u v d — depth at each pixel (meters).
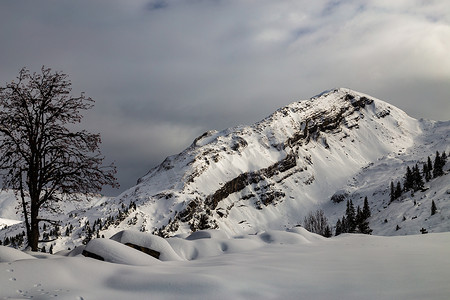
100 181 19.08
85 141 19.42
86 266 10.45
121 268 10.98
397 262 13.46
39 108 19.03
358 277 10.79
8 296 8.43
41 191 19.44
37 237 18.55
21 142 18.72
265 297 8.98
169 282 9.50
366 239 25.59
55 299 8.27
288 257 15.32
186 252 18.06
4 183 18.59
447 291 8.83
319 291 9.40
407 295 8.73
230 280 9.86
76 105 19.56
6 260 11.97
